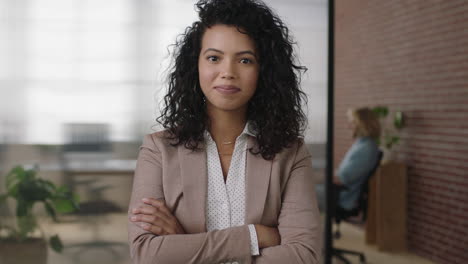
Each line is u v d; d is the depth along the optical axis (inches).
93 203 102.4
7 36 98.1
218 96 37.6
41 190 100.3
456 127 135.9
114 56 101.8
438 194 143.3
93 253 102.5
